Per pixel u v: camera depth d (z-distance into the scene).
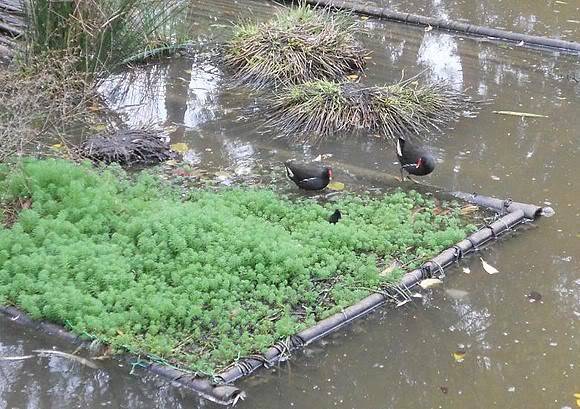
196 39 10.62
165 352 6.98
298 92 9.41
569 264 7.79
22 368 6.98
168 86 9.83
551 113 9.54
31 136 8.29
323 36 10.11
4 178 8.03
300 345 7.14
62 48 9.17
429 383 6.96
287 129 9.20
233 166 8.67
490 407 6.83
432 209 8.19
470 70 10.27
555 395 6.90
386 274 7.55
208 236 7.59
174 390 6.86
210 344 7.06
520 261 7.80
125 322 7.13
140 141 8.73
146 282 7.33
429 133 9.18
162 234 7.59
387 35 10.99
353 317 7.33
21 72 8.81
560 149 9.01
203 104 9.57
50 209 7.79
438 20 11.15
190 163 8.68
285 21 10.32
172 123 9.26
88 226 7.66
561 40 10.73
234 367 6.94
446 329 7.30
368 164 8.77
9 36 10.01
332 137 9.12
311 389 6.91
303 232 7.82
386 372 7.02
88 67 9.31
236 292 7.32
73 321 7.15
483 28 10.98
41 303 7.21
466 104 9.63
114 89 9.74
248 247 7.57
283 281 7.45
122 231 7.68
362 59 10.20
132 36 9.70
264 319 7.20
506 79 10.12
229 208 7.94
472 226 7.99
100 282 7.30
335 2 11.52
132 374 6.93
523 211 8.16
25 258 7.34
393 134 9.15
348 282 7.50
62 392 6.86
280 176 8.56
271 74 9.83
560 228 8.09
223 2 11.64
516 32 11.01
